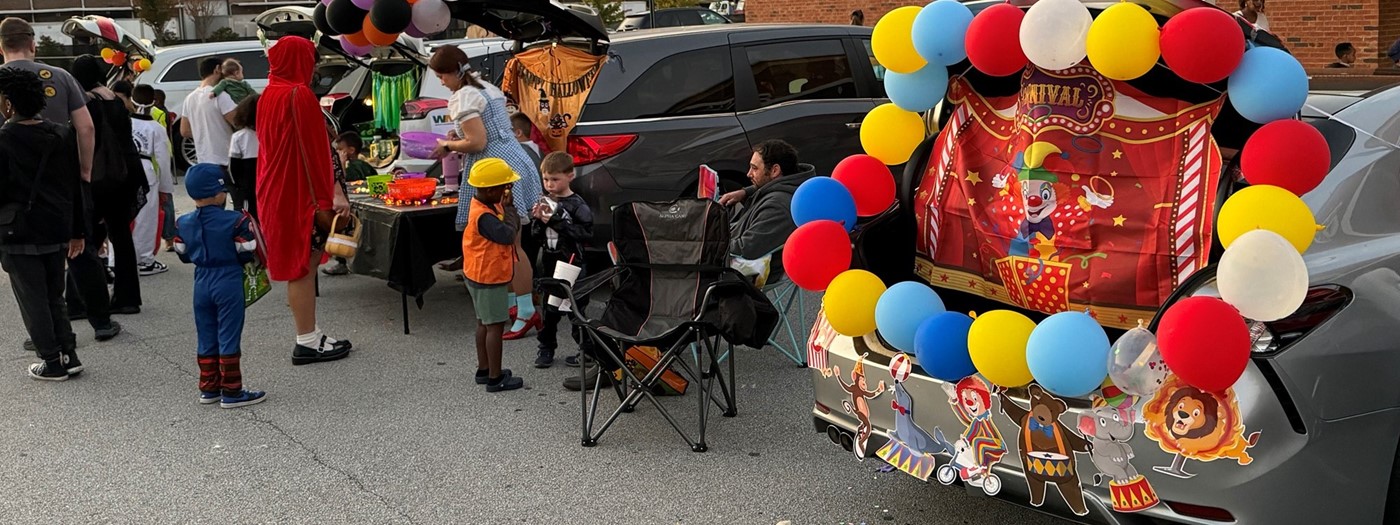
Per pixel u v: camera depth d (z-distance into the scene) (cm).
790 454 453
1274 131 286
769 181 547
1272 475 288
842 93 782
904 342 337
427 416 512
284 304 743
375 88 887
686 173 702
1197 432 288
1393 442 303
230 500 422
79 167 588
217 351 530
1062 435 307
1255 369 288
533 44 720
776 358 583
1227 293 276
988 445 324
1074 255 338
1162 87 312
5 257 554
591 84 684
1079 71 323
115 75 1259
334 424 504
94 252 646
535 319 647
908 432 346
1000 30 309
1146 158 319
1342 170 328
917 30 334
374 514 407
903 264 393
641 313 489
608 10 2169
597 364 489
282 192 573
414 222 633
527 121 700
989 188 359
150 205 837
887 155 382
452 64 630
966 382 325
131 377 582
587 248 688
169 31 3098
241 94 837
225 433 496
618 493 420
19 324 705
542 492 423
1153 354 286
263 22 810
